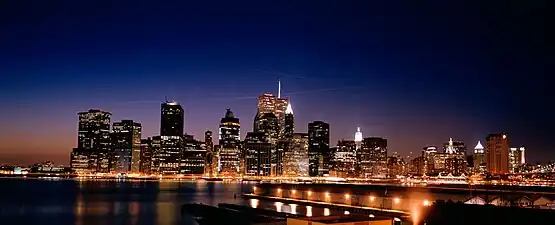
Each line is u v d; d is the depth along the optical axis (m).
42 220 193.75
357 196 191.25
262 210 180.62
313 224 89.81
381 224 92.06
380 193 184.38
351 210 182.88
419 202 159.12
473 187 183.50
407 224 124.81
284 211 189.50
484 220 93.06
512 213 91.81
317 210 193.12
